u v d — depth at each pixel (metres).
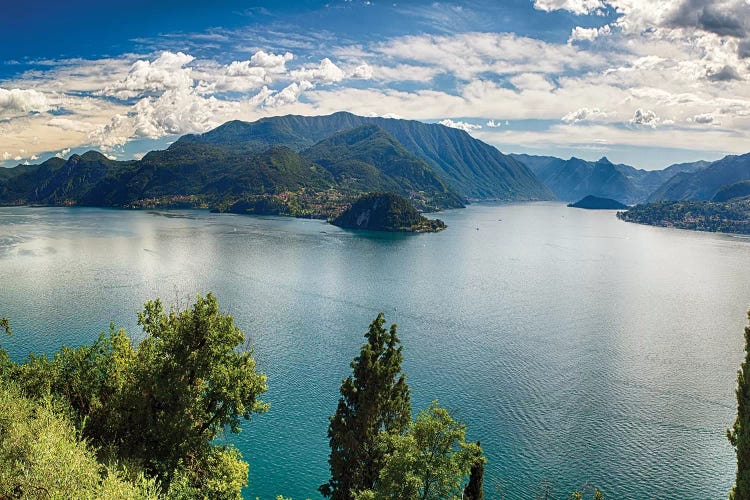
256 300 171.88
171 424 49.88
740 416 37.25
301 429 89.75
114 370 58.47
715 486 76.12
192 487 49.38
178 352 52.31
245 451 83.56
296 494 74.25
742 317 164.88
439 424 47.16
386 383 53.84
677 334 145.50
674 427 91.75
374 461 53.75
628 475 78.38
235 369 55.94
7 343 121.50
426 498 45.44
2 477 37.12
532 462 81.12
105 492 35.62
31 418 46.59
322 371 112.50
